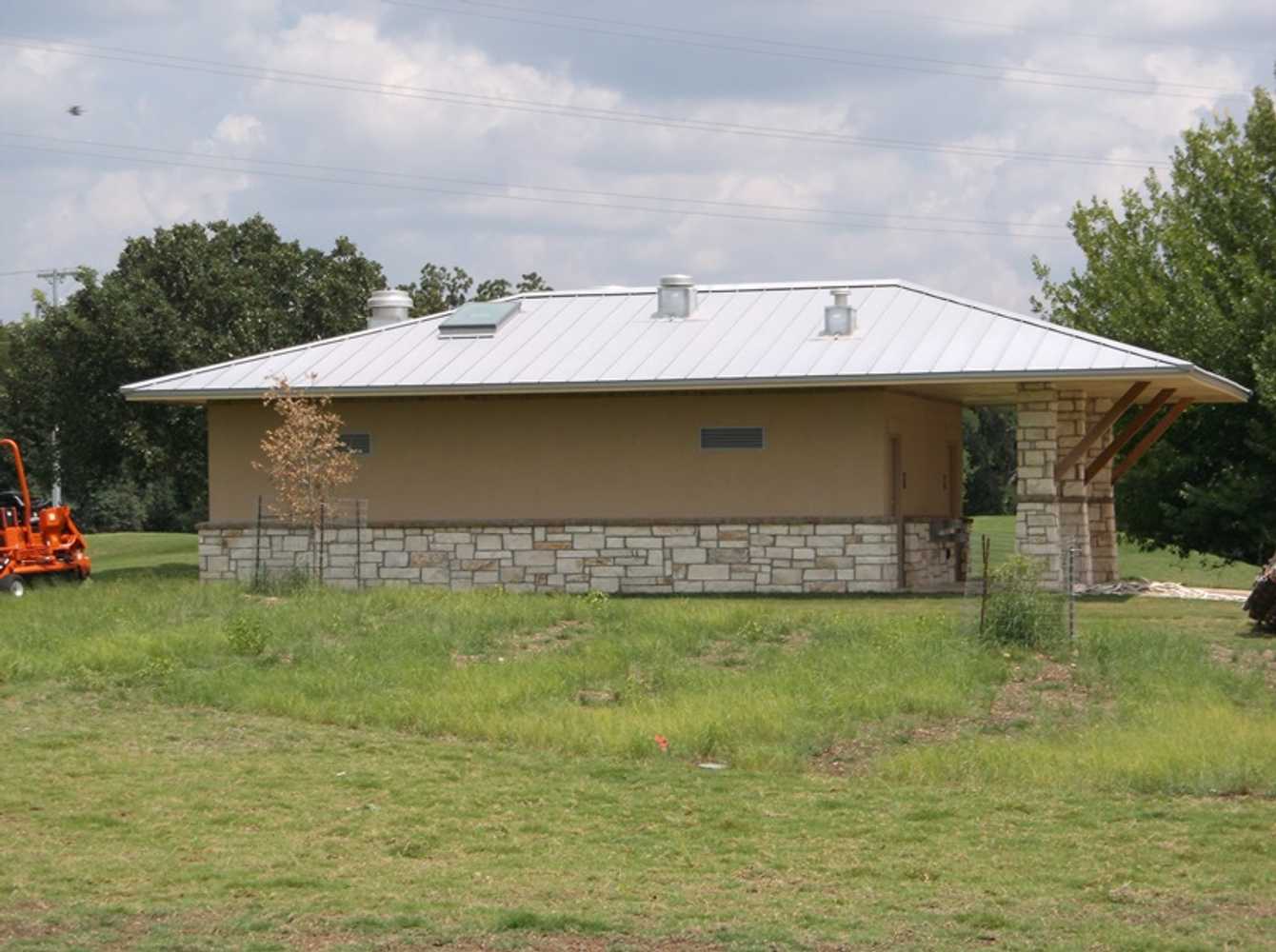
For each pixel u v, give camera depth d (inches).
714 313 1136.2
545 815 465.4
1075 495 1071.0
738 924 353.4
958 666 659.4
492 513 1087.0
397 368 1095.6
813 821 456.4
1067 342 999.6
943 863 410.9
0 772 519.5
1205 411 1317.7
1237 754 517.3
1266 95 1370.6
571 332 1131.3
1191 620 829.8
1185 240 1355.8
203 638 745.0
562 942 340.5
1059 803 474.3
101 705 634.8
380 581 1087.0
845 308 1062.4
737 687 636.7
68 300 1514.5
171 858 419.2
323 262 1691.7
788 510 1035.9
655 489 1059.3
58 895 382.9
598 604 837.8
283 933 347.3
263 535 1111.6
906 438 1078.4
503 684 642.2
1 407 1839.3
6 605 911.7
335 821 459.5
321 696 640.4
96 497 2463.1
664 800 483.2
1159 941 340.5
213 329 1581.0
